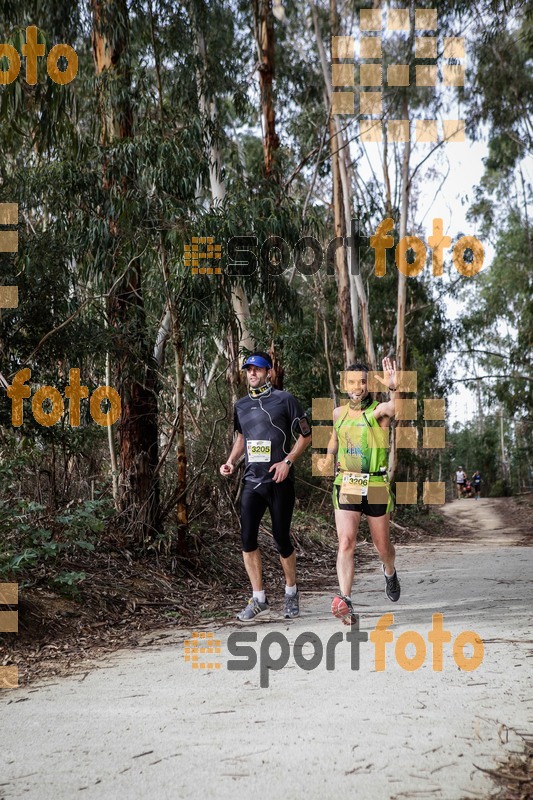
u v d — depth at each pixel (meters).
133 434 9.07
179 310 9.08
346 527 5.37
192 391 11.46
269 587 8.85
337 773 2.79
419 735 3.13
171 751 3.10
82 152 8.55
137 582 7.64
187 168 9.34
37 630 5.72
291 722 3.38
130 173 9.16
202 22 12.67
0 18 9.90
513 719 3.30
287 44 17.97
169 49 12.38
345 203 18.28
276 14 17.64
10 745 3.33
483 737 3.09
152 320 9.63
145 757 3.06
